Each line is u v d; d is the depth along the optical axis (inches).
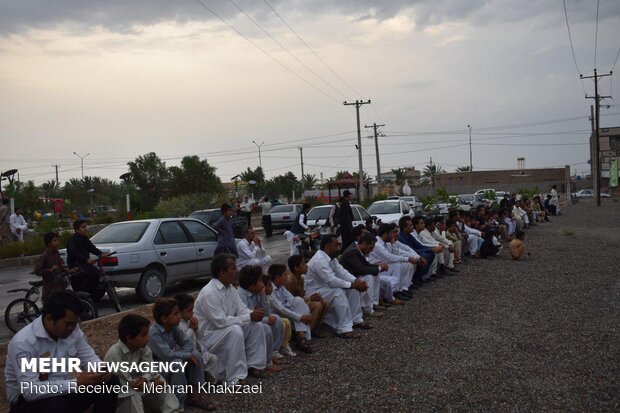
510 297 434.3
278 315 302.0
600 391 237.0
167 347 228.8
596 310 382.9
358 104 1939.0
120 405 205.5
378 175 2217.0
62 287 350.6
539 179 3560.5
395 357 292.2
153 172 2183.8
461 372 265.6
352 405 228.7
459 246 602.9
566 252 695.7
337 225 571.2
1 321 394.0
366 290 354.6
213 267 263.0
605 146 3260.3
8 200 1056.2
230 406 231.8
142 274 433.7
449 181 3666.3
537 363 276.1
